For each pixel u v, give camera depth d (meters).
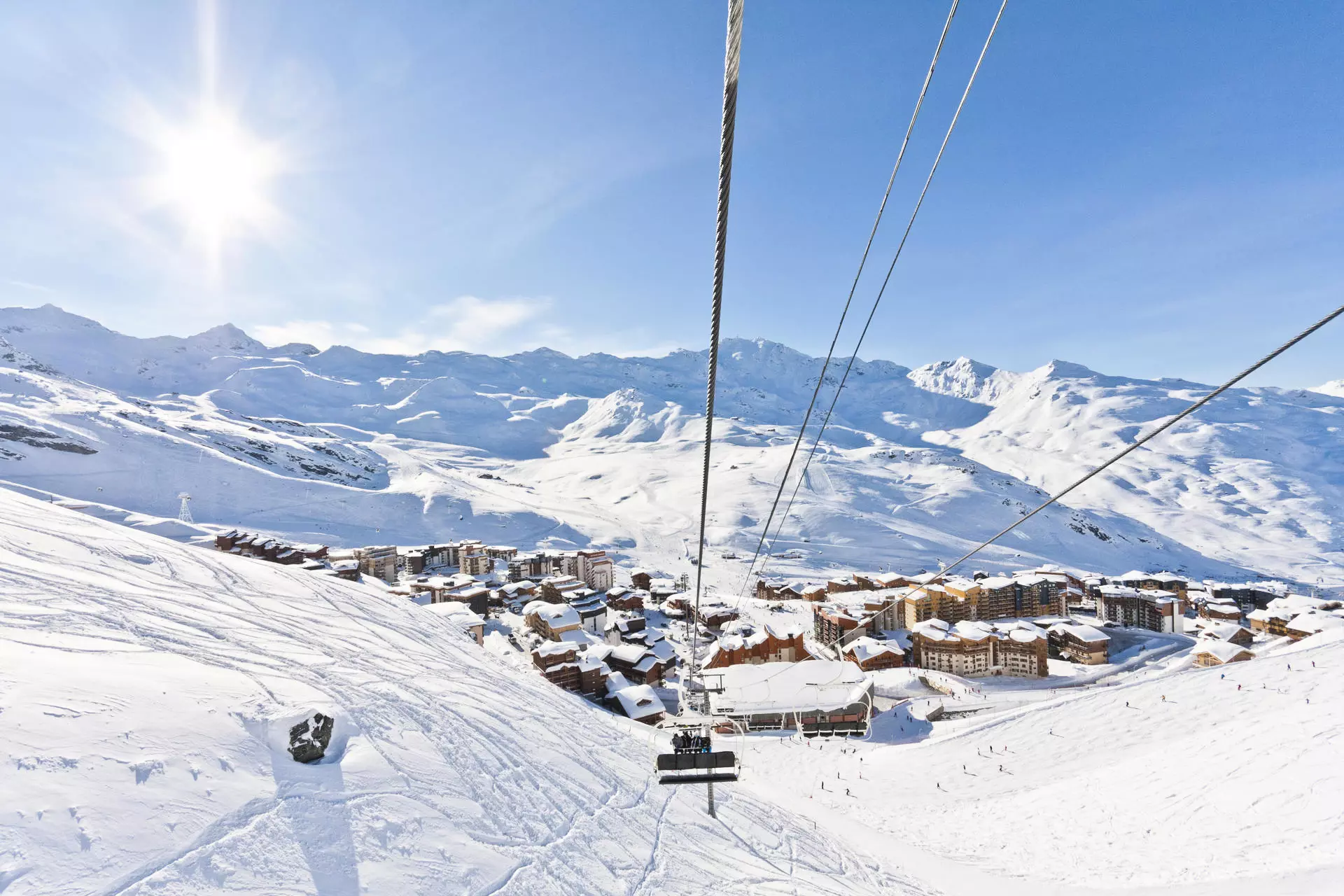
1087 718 51.41
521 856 9.12
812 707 60.34
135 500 171.25
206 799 6.96
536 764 13.38
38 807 5.80
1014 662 81.44
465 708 14.86
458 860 8.11
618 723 30.25
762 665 71.44
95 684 8.34
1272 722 41.16
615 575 157.00
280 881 6.34
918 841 32.53
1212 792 34.28
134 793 6.52
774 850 17.19
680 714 17.66
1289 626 91.38
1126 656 91.50
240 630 14.38
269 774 7.96
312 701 10.41
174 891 5.63
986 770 46.00
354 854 7.26
